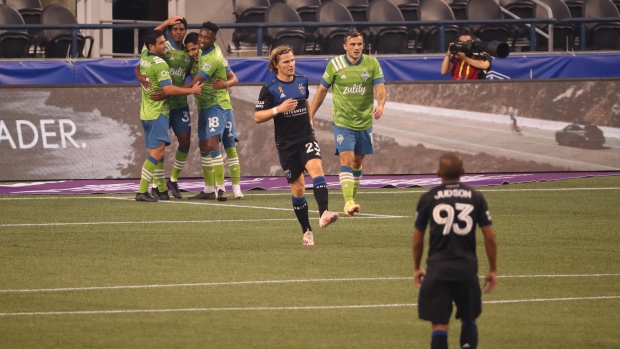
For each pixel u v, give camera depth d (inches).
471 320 789.2
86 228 1566.2
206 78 1844.2
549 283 1155.9
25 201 1882.4
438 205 802.8
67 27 2444.6
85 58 2448.3
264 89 1390.3
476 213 801.6
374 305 1040.8
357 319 981.8
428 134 2255.2
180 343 892.6
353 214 1507.1
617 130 2300.7
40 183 2148.1
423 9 2768.2
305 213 1406.3
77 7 2938.0
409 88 2257.6
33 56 2677.2
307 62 2470.5
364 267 1246.3
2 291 1109.1
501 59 2534.5
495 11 2790.4
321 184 1385.3
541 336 918.4
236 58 2450.8
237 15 2844.5
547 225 1592.0
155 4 3129.9
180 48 1910.7
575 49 2901.1
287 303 1050.1
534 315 999.6
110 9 2997.0
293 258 1307.8
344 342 897.5
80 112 2186.3
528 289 1122.0
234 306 1037.2
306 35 2721.5
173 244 1419.8
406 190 2030.0
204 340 903.1
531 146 2279.8
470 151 2263.8
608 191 1999.3
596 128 2294.5
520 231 1535.4
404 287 1130.0
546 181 2151.8
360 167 1701.5
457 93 2266.2
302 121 1395.2
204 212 1742.1
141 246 1403.8
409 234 1503.4
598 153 2294.5
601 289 1123.3
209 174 1911.9
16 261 1293.1
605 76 2556.6
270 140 2235.5
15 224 1606.8
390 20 2723.9
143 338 909.2
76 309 1024.2
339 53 2701.8
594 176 2225.6
